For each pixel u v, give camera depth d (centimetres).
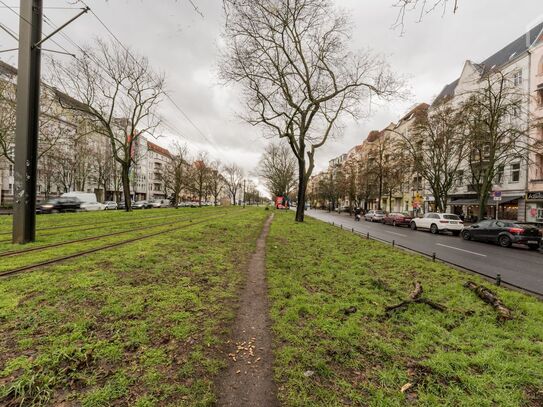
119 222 1457
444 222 1905
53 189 4381
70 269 495
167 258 615
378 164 3747
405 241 1396
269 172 6103
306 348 291
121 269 505
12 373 224
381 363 270
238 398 217
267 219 2253
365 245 1036
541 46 2189
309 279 548
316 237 1205
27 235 762
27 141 754
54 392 209
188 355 265
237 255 738
